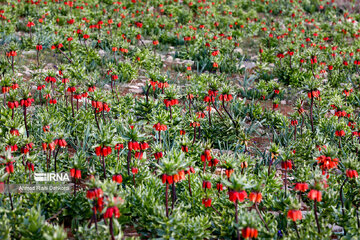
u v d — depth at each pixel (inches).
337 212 227.6
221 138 326.0
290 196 234.4
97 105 287.7
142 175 244.7
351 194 255.1
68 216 222.1
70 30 576.1
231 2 953.5
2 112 294.4
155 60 519.8
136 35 596.7
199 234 203.3
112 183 175.3
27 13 705.0
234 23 739.4
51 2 764.0
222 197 231.6
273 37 655.1
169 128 314.5
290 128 347.3
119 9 754.2
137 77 484.4
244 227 171.6
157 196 231.8
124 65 471.8
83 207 216.4
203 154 228.5
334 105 361.1
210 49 546.0
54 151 275.1
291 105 439.8
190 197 228.8
